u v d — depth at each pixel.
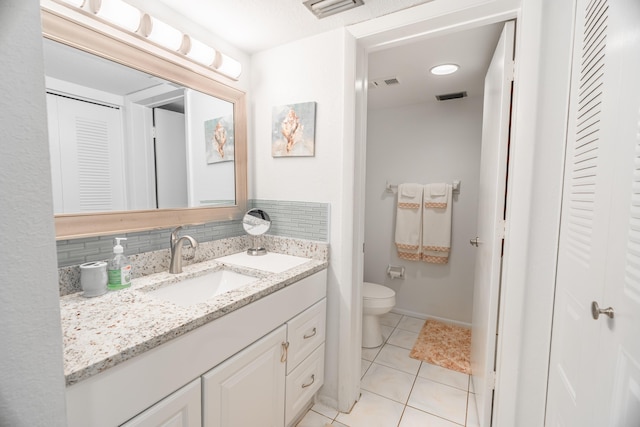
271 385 1.18
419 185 2.61
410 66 1.86
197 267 1.39
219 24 1.43
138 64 1.18
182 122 1.38
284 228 1.70
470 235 2.49
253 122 1.77
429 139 2.60
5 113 0.36
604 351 0.64
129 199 1.20
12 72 0.37
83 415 0.62
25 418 0.41
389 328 2.53
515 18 1.20
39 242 0.40
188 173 1.42
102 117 1.10
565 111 1.04
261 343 1.10
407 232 2.65
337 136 1.51
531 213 1.12
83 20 1.02
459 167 2.51
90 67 1.06
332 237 1.56
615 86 0.65
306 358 1.41
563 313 0.96
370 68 1.89
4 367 0.38
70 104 1.02
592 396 0.70
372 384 1.79
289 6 1.28
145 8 1.21
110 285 1.06
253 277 1.37
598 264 0.70
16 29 0.37
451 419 1.52
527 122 1.10
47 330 0.42
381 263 2.88
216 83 1.51
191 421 0.85
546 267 1.10
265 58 1.70
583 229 0.82
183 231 1.42
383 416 1.54
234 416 1.00
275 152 1.69
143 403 0.73
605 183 0.68
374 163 2.86
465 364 1.99
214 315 0.89
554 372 1.03
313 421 1.50
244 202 1.74
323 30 1.49
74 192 1.04
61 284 0.99
